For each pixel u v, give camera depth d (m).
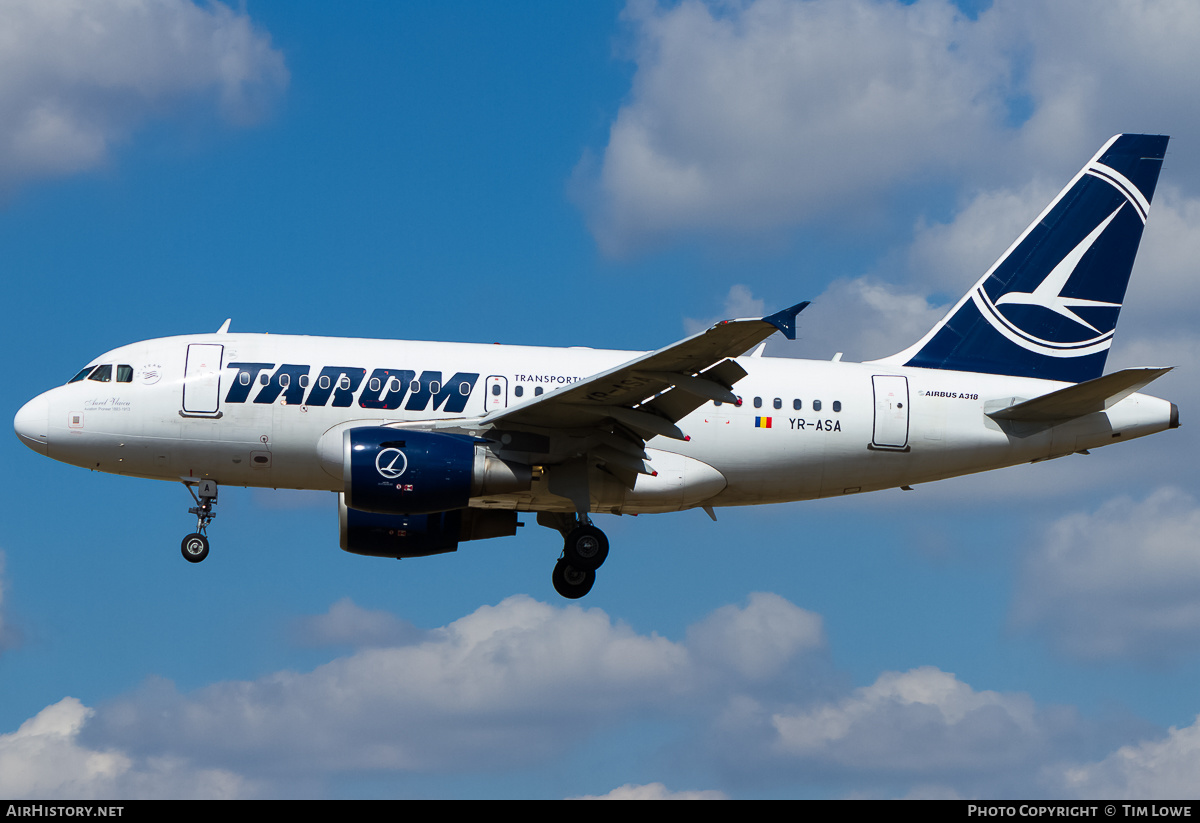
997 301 94.69
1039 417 89.25
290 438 81.62
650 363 71.00
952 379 90.44
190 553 84.56
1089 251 95.81
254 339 84.25
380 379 82.19
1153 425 91.25
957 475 91.56
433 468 76.88
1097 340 94.88
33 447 83.06
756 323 65.44
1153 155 97.25
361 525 85.50
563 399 75.25
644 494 85.12
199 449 82.00
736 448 86.38
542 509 85.12
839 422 87.38
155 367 82.56
